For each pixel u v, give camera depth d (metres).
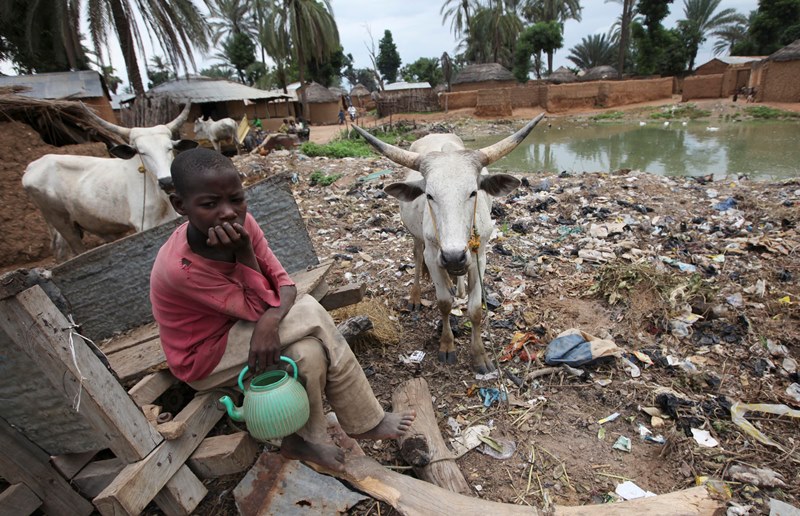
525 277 4.90
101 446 2.03
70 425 2.01
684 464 2.55
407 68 61.28
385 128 24.48
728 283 4.40
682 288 4.11
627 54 55.34
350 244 6.18
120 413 1.93
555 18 52.09
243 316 2.02
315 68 41.44
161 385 2.50
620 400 3.08
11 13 17.00
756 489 2.39
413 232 4.04
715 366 3.35
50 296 1.83
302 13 28.34
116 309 2.98
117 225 5.03
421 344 3.91
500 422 2.97
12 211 6.91
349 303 3.43
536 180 9.02
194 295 1.92
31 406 1.97
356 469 2.32
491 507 2.10
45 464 2.14
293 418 1.91
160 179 4.30
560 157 14.20
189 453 2.23
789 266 4.58
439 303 3.51
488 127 26.45
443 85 45.12
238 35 43.03
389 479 2.26
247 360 2.08
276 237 3.36
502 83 38.66
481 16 47.28
